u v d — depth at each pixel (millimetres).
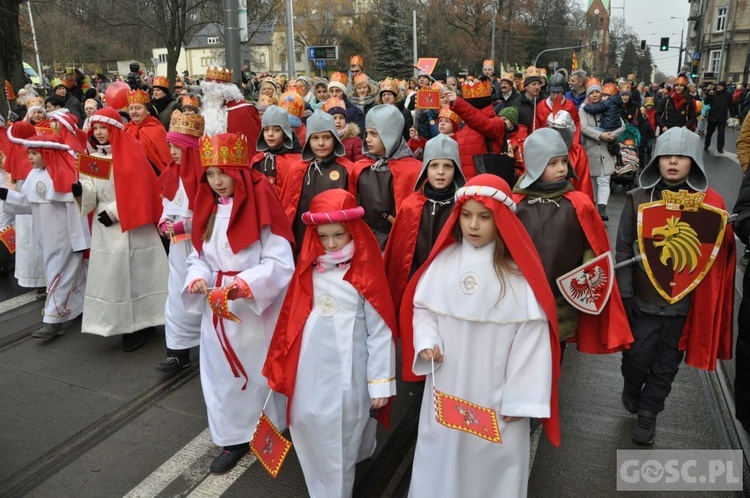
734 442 3701
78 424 3973
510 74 12953
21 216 6156
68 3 21344
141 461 3582
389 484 3363
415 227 3805
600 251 3400
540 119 7332
